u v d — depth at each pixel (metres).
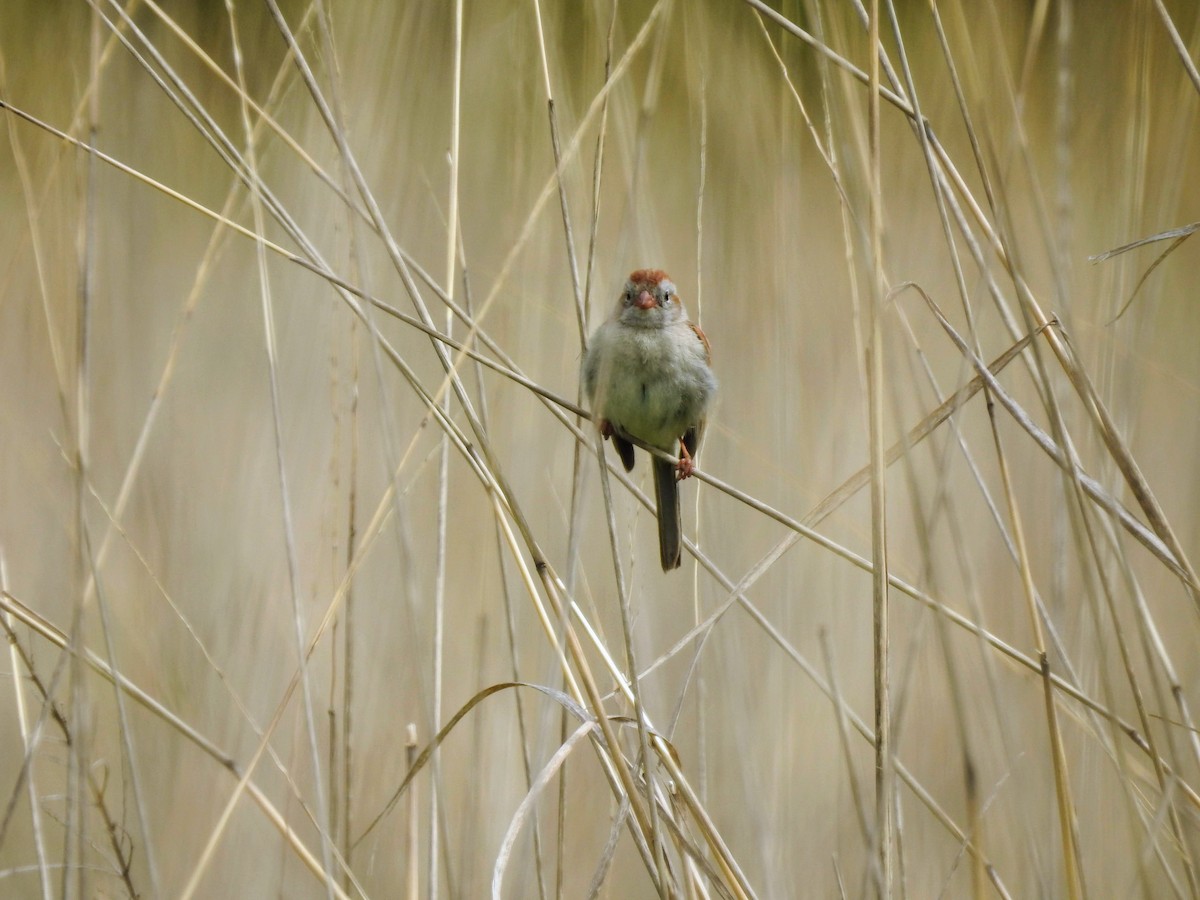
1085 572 5.19
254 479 9.87
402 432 10.30
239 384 11.30
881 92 6.44
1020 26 11.48
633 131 9.05
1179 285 12.09
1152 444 10.91
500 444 9.28
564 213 6.74
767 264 10.41
